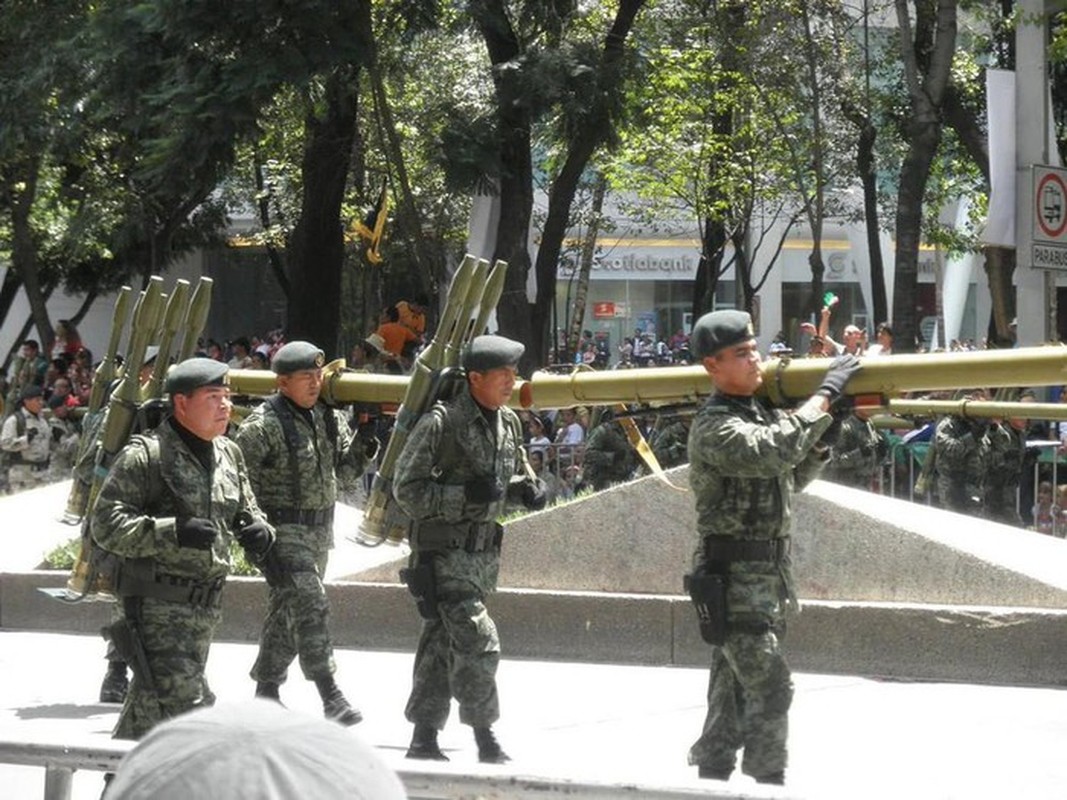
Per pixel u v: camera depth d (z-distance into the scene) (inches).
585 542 572.7
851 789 385.4
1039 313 750.5
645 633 553.9
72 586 433.7
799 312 2623.0
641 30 1470.2
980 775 400.2
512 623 567.5
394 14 1019.3
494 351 390.9
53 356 1411.2
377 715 480.1
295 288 1195.9
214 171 948.0
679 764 415.2
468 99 1331.2
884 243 2129.7
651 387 418.0
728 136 1642.5
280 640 444.8
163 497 342.6
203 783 76.9
